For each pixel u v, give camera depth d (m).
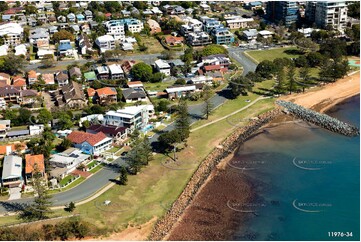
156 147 134.50
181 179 117.50
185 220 101.44
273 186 114.00
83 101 164.12
